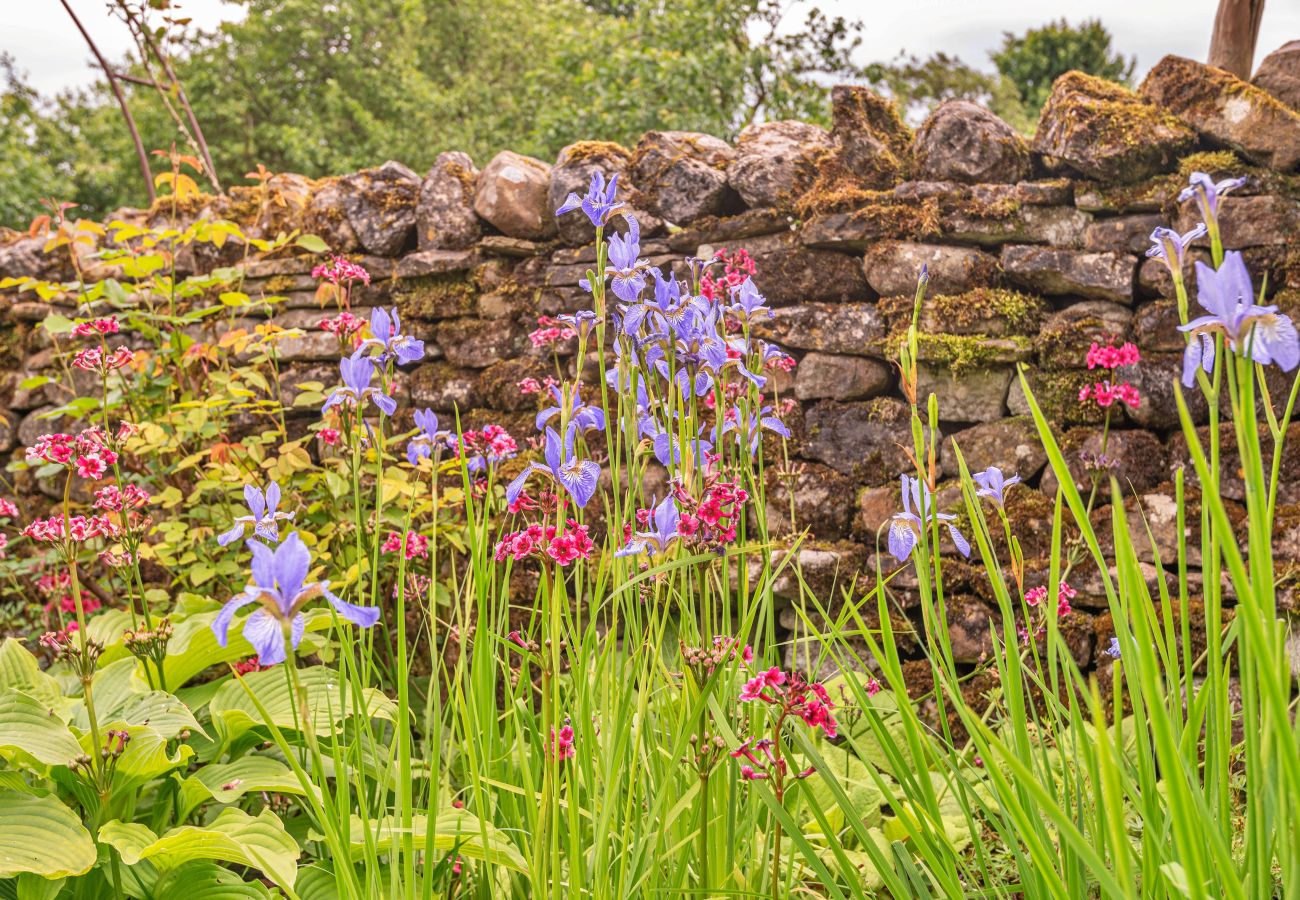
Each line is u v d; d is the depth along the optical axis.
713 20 10.19
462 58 18.72
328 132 17.83
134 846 1.96
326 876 2.19
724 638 1.60
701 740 1.56
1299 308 2.99
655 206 3.77
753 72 10.40
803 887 1.90
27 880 1.99
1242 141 3.08
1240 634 1.14
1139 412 3.16
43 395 4.73
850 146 3.54
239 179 18.59
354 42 18.72
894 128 3.56
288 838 2.08
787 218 3.57
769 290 3.59
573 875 1.48
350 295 4.23
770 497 3.49
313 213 4.32
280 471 3.50
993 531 3.23
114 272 4.68
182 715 2.24
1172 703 1.31
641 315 1.70
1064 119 3.28
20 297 4.88
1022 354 3.28
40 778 2.27
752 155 3.65
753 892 1.66
